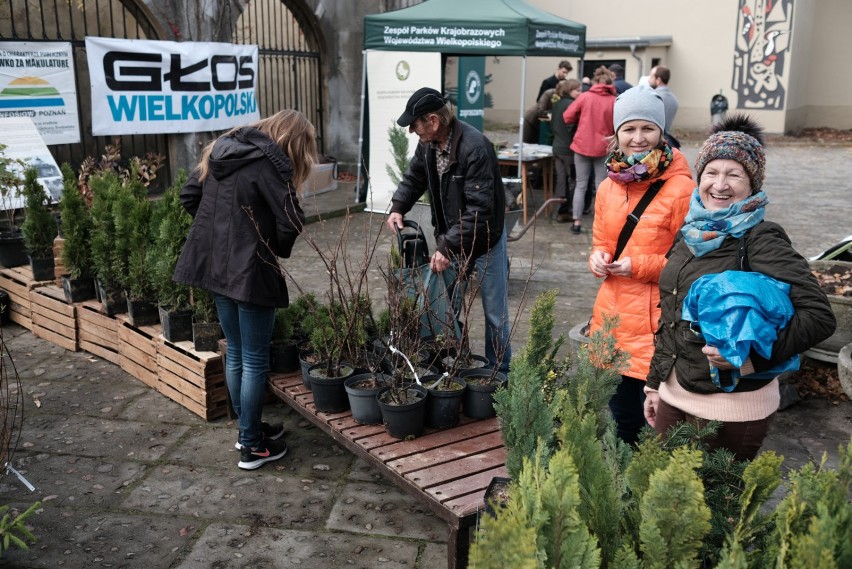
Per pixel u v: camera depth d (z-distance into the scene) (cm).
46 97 821
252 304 347
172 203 457
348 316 375
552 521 149
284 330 412
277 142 345
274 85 1246
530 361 262
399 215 438
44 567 302
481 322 587
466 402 347
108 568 301
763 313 202
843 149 1931
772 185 1327
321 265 771
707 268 226
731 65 2234
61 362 523
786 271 211
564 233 939
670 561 152
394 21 959
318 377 360
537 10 1020
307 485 366
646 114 286
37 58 806
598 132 887
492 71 2516
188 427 427
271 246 349
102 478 371
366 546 318
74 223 530
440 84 960
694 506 150
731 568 136
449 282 418
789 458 392
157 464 386
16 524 280
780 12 2128
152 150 986
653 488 153
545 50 935
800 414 445
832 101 2369
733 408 224
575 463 171
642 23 2316
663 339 243
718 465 202
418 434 326
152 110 913
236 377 376
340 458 393
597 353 228
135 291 478
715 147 225
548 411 211
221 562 306
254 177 337
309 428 427
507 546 135
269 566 304
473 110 1141
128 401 461
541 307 267
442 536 325
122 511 343
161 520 336
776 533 155
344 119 1291
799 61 2255
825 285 488
